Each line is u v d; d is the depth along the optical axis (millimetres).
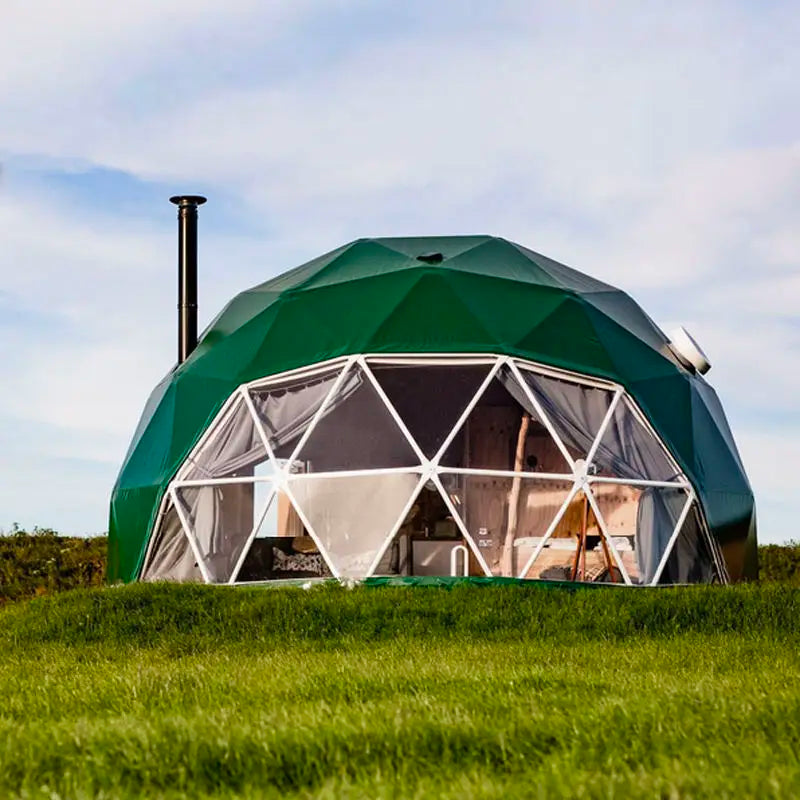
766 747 6797
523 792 5879
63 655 13320
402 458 20109
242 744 6836
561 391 19125
